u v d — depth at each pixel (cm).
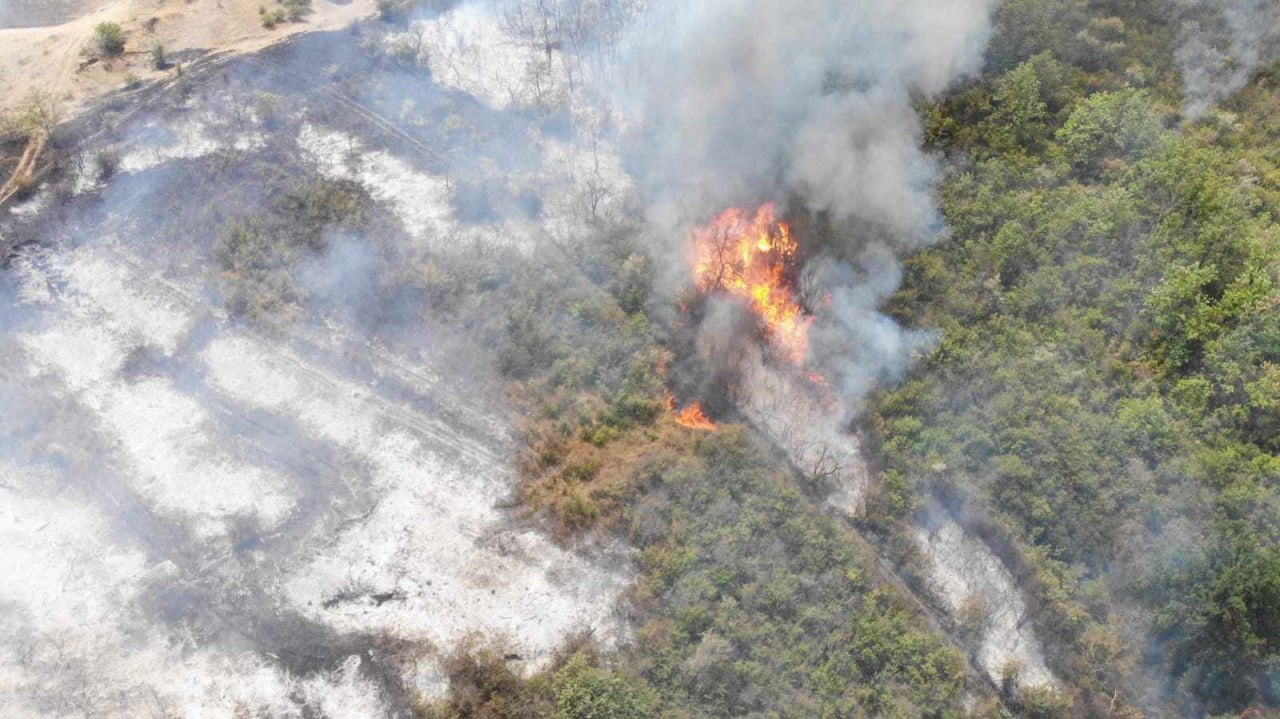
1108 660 2523
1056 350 3169
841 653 2514
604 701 2383
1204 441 2938
